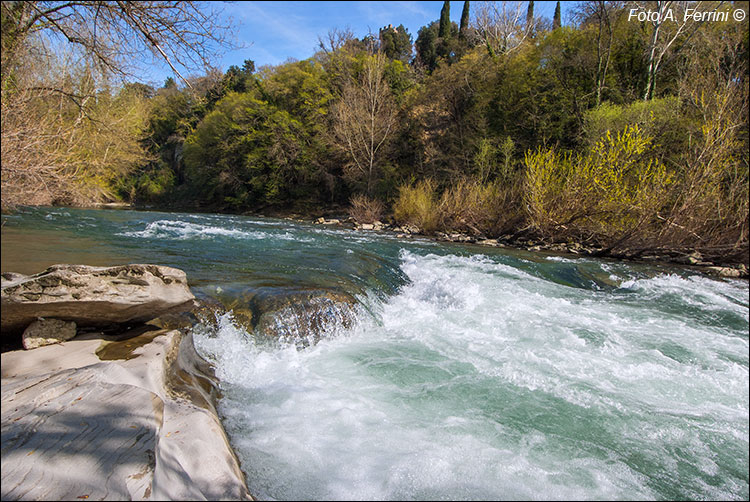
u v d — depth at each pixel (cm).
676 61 1977
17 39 758
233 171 3316
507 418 388
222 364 423
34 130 845
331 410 369
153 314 410
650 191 1250
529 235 1598
